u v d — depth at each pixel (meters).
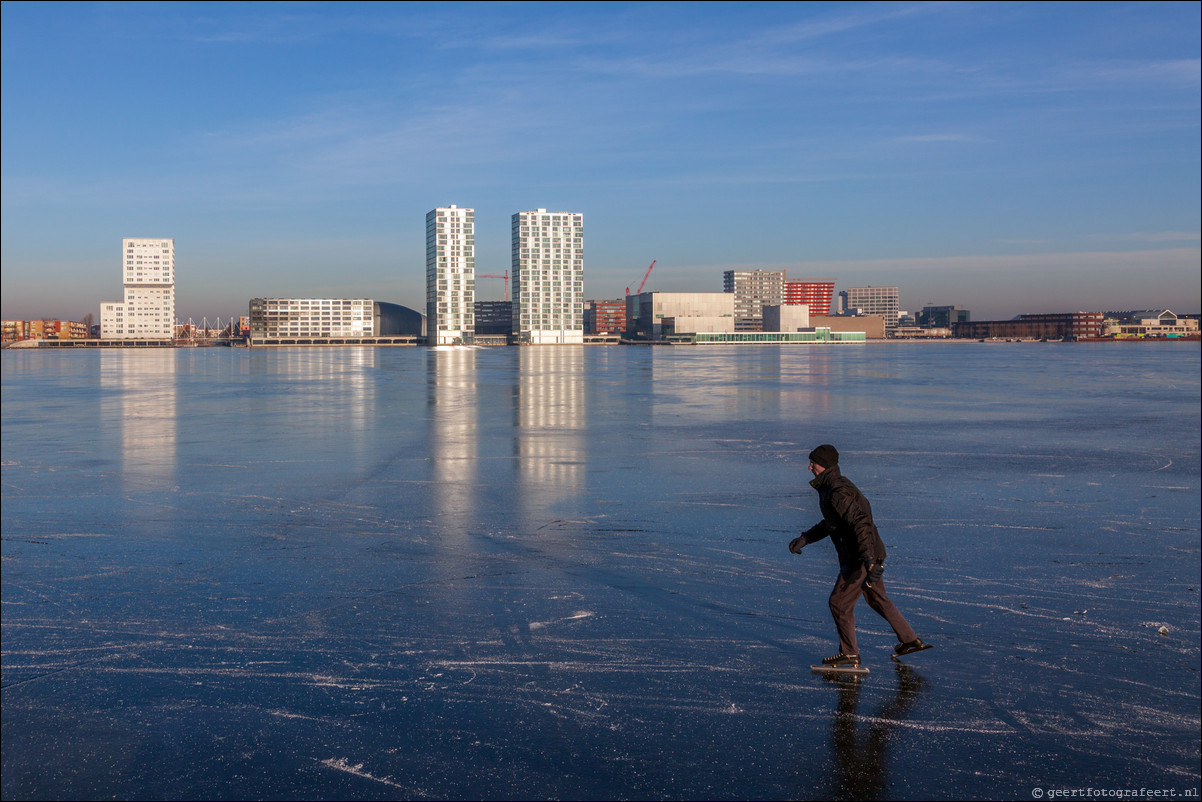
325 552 12.72
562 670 8.11
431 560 12.23
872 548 7.92
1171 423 32.91
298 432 29.67
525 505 16.41
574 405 41.41
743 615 9.76
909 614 9.80
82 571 11.66
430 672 8.08
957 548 12.96
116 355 178.50
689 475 20.14
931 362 111.38
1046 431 30.06
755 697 7.54
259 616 9.72
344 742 6.73
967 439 27.61
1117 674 8.11
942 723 7.07
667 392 51.12
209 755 6.55
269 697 7.55
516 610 9.90
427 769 6.32
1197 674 8.12
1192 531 14.16
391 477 19.84
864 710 7.29
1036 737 6.86
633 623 9.45
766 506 16.31
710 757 6.48
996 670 8.17
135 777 6.25
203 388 57.97
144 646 8.80
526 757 6.48
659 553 12.63
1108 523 14.80
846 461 22.53
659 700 7.46
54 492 17.95
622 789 6.02
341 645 8.78
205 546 13.11
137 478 19.81
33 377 77.50
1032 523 14.80
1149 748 6.72
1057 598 10.43
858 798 5.95
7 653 8.62
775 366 97.25
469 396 48.03
